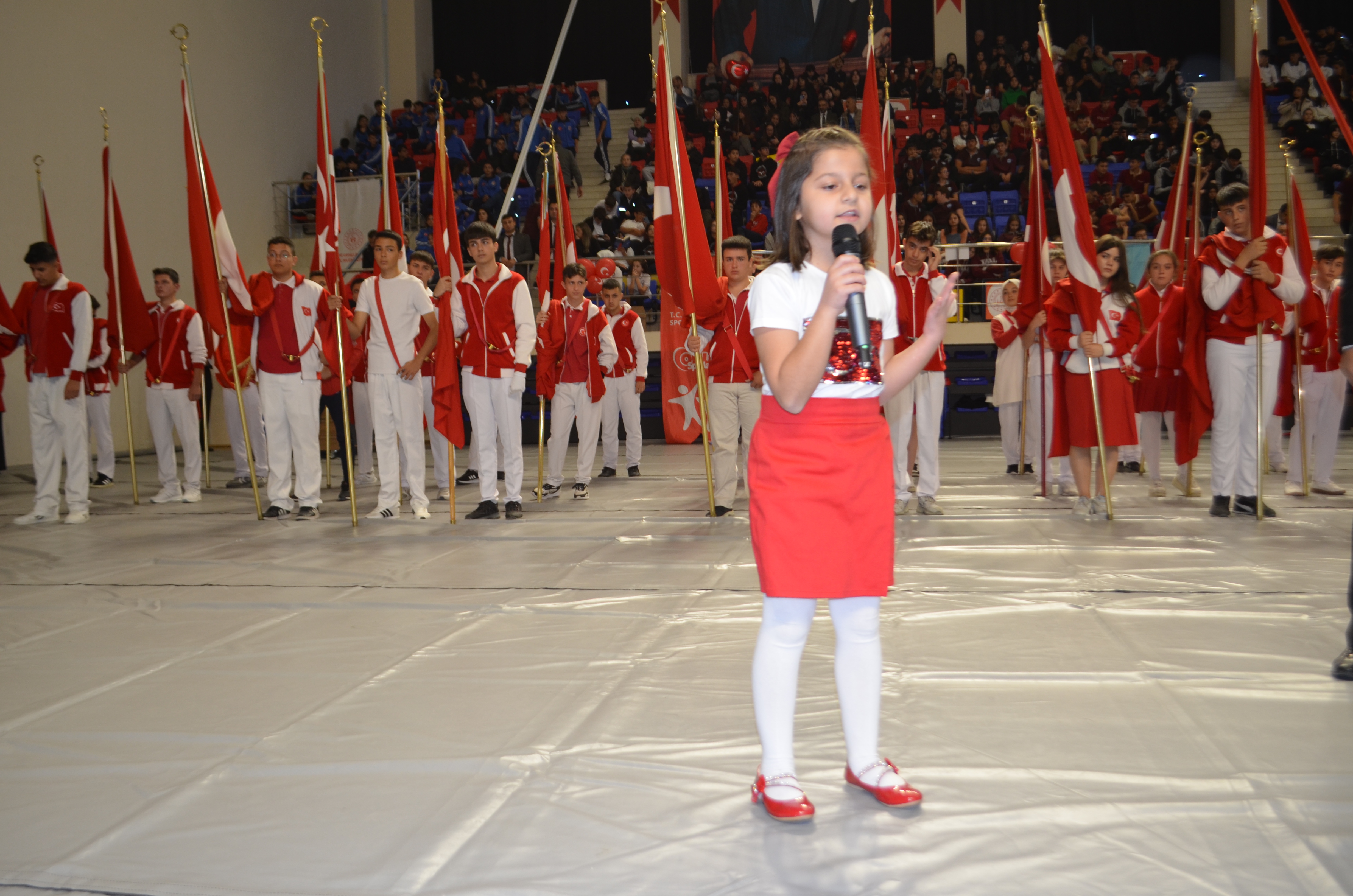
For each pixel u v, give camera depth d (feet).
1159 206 57.62
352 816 7.39
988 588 14.21
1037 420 27.81
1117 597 13.52
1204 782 7.64
